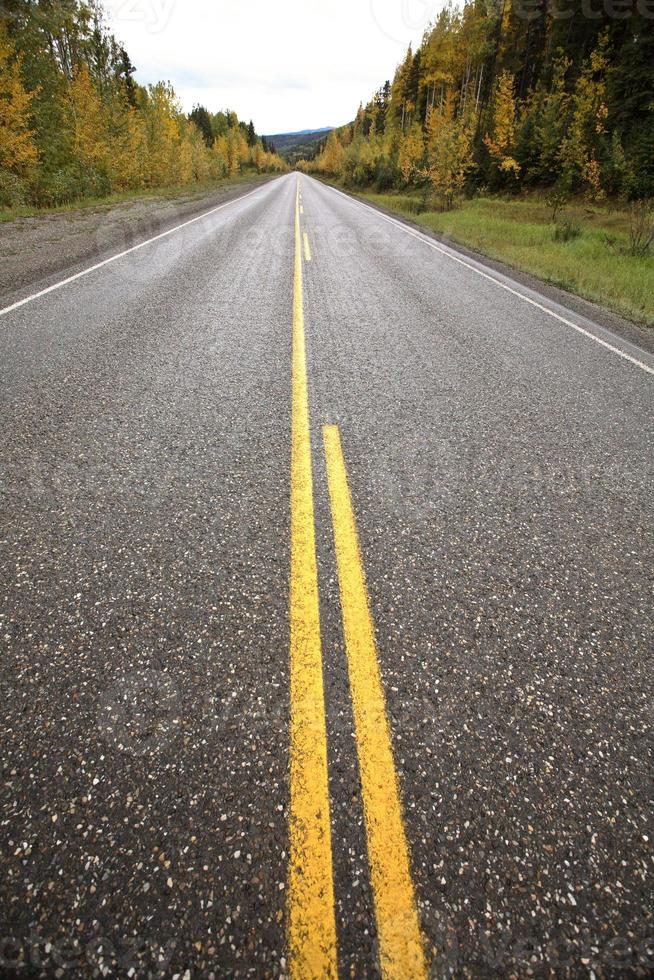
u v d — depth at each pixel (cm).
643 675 174
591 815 135
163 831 127
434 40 3541
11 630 180
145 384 391
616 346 525
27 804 132
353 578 209
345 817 132
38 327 509
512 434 337
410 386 406
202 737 149
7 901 114
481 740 152
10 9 1603
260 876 120
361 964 107
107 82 2202
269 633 183
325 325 555
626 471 299
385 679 168
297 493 263
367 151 4178
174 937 110
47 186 1662
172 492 261
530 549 232
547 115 2414
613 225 1691
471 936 112
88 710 155
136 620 186
